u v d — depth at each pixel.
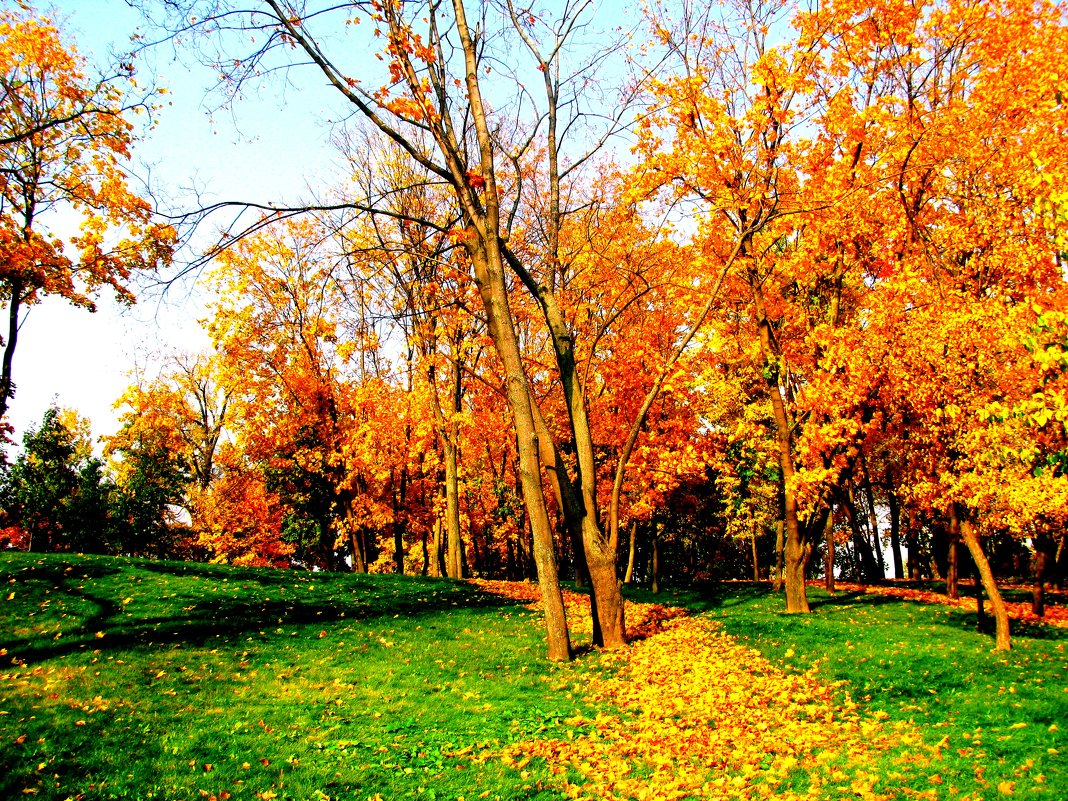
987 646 13.09
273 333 28.56
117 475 40.66
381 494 30.39
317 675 10.85
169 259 19.00
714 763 6.96
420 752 7.28
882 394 15.95
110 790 6.00
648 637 14.65
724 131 16.58
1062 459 11.05
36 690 8.87
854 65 16.62
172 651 11.59
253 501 34.03
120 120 17.77
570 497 14.02
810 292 20.41
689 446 23.36
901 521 32.53
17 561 17.12
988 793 5.83
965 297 13.42
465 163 13.32
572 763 7.02
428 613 17.41
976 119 14.88
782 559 27.66
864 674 11.12
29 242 18.16
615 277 17.62
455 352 22.72
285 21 10.62
